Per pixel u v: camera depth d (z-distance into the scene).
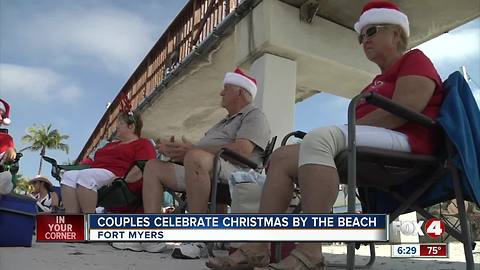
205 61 6.14
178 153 2.78
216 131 2.98
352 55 5.20
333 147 1.55
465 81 1.77
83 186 3.35
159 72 8.42
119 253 2.68
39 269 1.84
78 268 1.92
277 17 4.77
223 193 2.77
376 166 1.68
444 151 1.70
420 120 1.66
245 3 4.96
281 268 1.53
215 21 6.20
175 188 2.82
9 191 2.89
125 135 3.77
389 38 2.02
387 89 1.86
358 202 2.08
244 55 5.07
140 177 3.38
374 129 1.68
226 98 3.05
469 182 1.59
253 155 2.76
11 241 2.91
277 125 4.71
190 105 7.84
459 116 1.64
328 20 5.11
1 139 3.41
